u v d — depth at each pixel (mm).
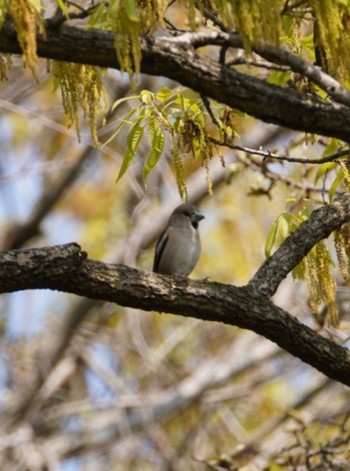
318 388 18000
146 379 20516
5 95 20281
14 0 6395
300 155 12688
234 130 8359
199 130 8078
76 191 21875
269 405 19984
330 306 8547
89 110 7660
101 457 19234
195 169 19922
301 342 8305
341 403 18938
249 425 19984
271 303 8289
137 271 7996
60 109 19891
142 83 18719
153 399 18891
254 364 19578
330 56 6762
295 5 6848
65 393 20625
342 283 15680
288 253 8508
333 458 11609
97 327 20656
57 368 20094
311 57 8305
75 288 7824
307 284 8648
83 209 21859
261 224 20250
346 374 8422
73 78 7551
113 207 21938
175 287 8031
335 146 9000
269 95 6883
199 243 12734
